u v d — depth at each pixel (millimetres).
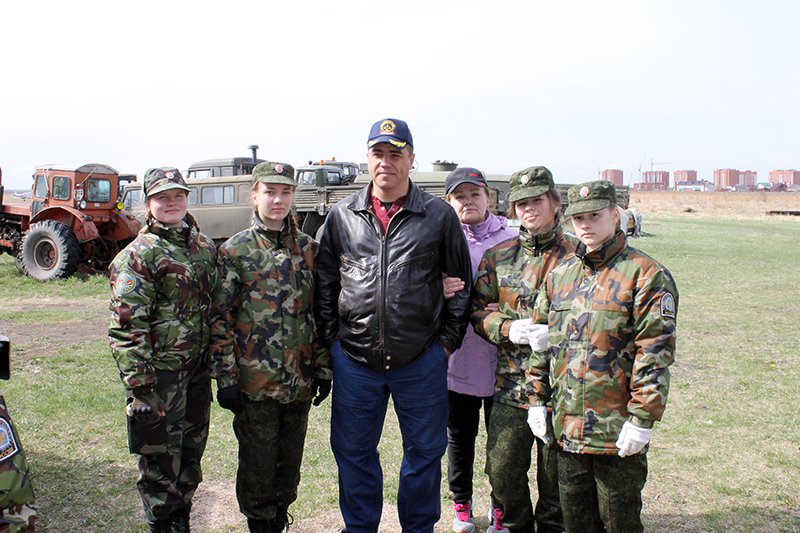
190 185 12484
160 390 2619
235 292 2674
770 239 19250
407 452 2768
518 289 2775
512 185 2775
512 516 2756
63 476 3506
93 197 11766
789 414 4473
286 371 2699
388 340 2641
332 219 2816
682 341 6707
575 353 2357
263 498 2770
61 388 5027
